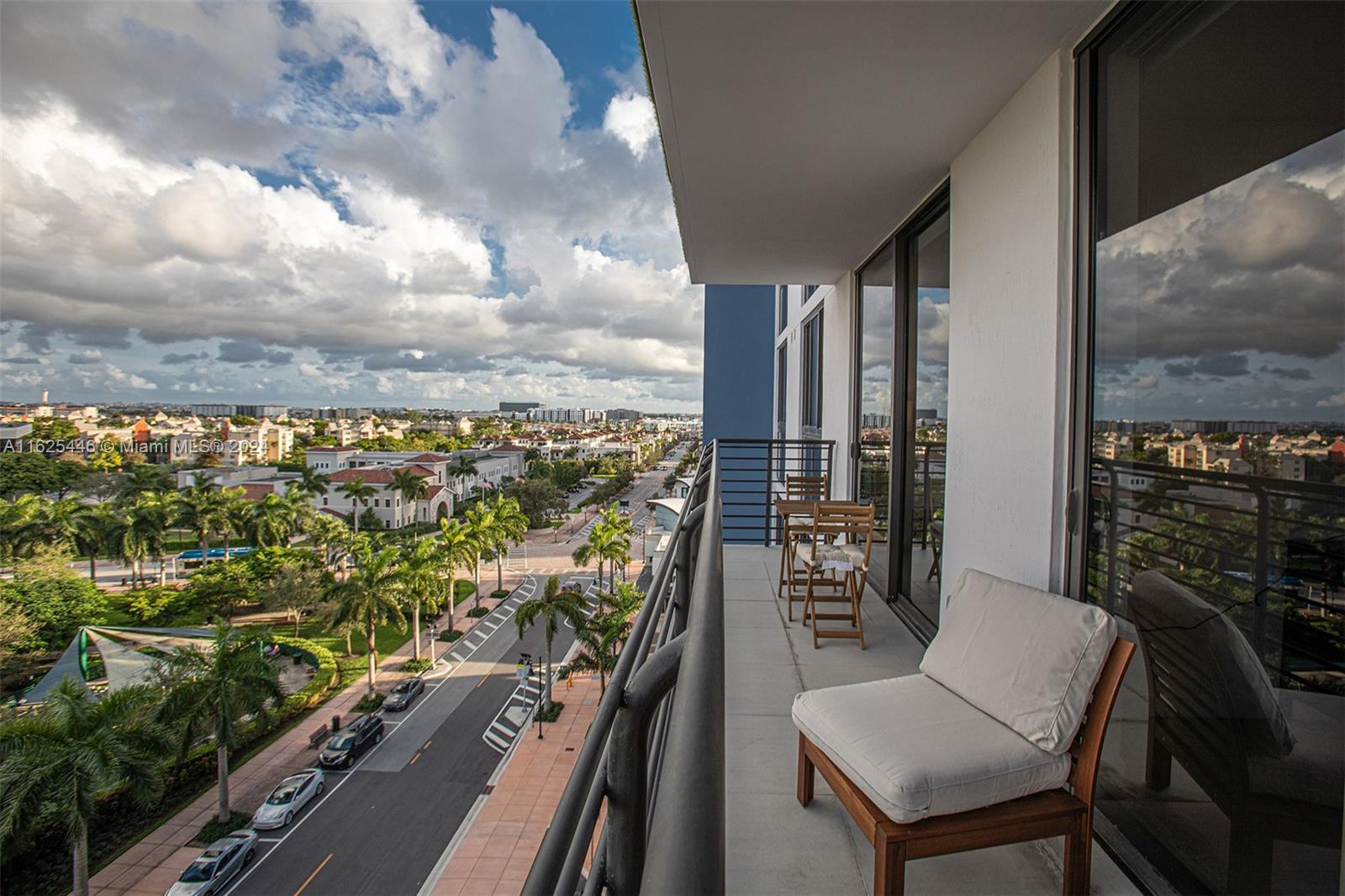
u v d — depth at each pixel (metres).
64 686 12.98
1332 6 1.34
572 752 18.52
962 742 1.71
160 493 40.94
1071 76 2.34
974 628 2.06
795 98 2.78
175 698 14.85
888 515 4.95
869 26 2.27
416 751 18.75
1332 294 1.33
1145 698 1.96
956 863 1.96
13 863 12.80
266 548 40.47
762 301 15.89
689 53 2.46
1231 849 1.60
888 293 5.11
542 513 63.12
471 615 34.31
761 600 4.94
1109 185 2.17
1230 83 1.63
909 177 3.72
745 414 15.84
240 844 13.70
